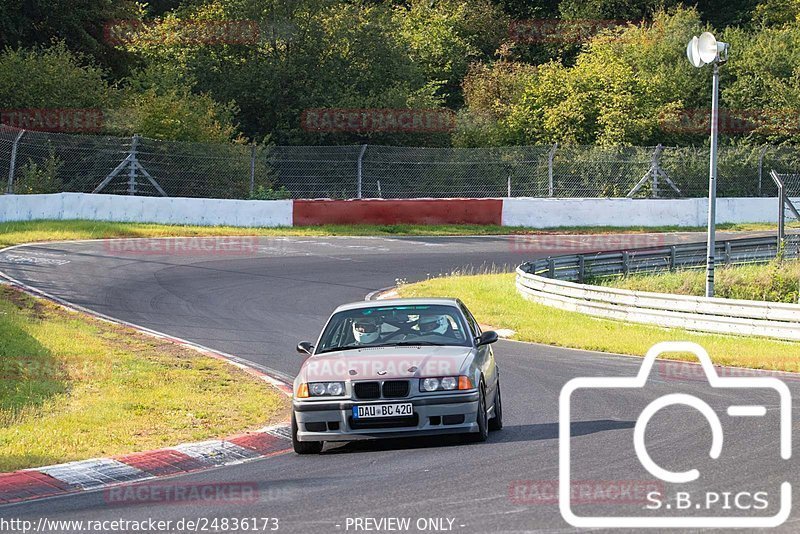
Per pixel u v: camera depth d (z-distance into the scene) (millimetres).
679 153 131750
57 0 139375
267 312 61344
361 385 27516
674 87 159625
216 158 109062
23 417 33375
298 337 53688
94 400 36531
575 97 147000
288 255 87688
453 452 26562
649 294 59656
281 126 143000
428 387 27422
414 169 123750
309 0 148750
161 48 149500
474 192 124750
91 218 98062
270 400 37906
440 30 193500
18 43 131500
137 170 107688
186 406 35906
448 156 125312
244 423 33594
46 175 102000
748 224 125625
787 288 73500
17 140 98438
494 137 148125
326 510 20188
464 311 31844
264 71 144125
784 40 167750
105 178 105688
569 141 143125
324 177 121250
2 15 133250
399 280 75500
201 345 50562
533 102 151250
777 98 154375
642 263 86125
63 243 85125
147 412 34719
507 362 46875
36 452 28156
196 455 28422
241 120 147000
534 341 54719
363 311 31547
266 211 105188
